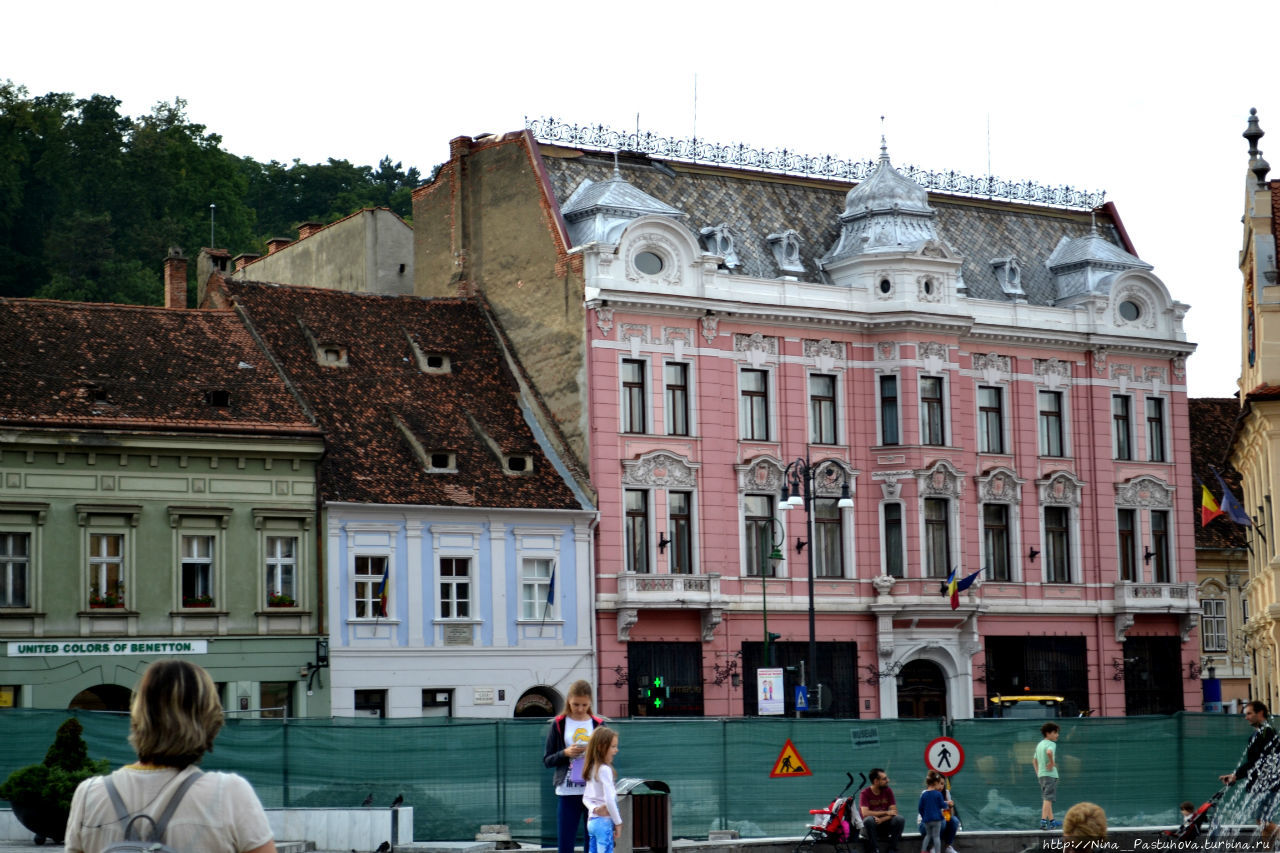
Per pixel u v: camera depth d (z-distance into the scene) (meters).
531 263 67.19
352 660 58.19
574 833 25.36
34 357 56.53
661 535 64.75
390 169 135.88
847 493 54.78
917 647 68.81
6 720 36.72
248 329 62.56
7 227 98.31
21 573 53.91
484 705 60.56
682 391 66.31
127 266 97.88
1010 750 39.78
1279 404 50.72
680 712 64.19
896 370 69.44
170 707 9.95
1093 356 74.75
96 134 102.44
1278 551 50.72
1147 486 75.62
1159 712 74.81
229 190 109.19
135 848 9.55
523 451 63.41
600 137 70.25
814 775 38.53
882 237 70.62
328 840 34.50
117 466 55.12
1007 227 77.88
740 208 71.12
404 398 63.88
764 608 59.84
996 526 71.94
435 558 60.16
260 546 57.09
